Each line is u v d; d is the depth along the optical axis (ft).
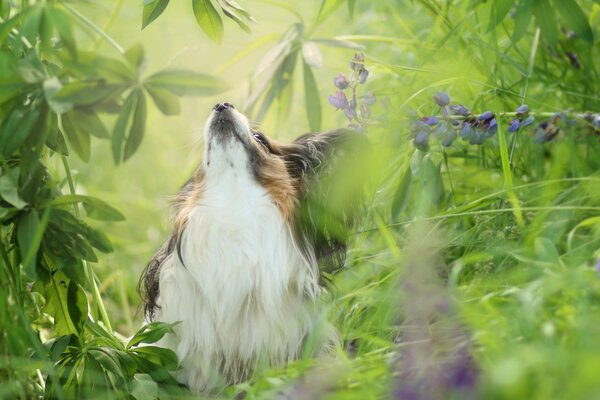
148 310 24.30
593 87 27.55
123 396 19.38
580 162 25.58
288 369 17.62
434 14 27.91
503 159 21.38
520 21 23.75
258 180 22.77
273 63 26.84
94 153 40.27
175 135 41.14
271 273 22.52
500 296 18.53
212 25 21.29
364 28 35.94
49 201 18.94
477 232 22.90
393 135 23.43
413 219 23.02
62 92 17.38
